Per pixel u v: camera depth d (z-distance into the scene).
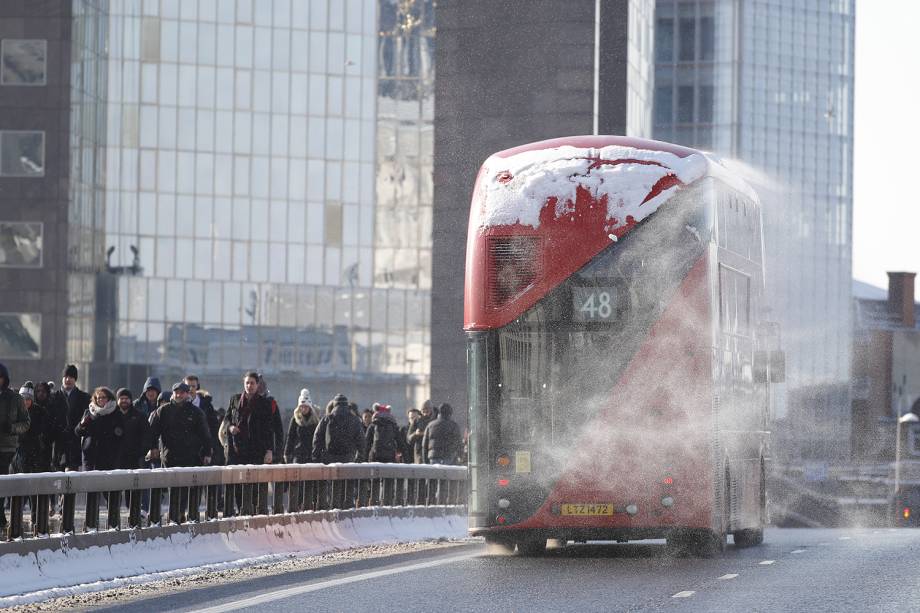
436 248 86.50
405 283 107.25
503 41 84.56
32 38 92.44
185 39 104.31
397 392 106.06
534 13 84.12
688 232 21.84
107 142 102.62
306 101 106.56
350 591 17.47
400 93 108.19
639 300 21.77
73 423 30.47
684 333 21.70
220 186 104.38
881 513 112.00
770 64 154.75
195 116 104.25
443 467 32.62
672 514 21.56
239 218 104.56
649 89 96.00
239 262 104.25
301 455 31.23
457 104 85.69
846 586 18.12
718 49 151.00
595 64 83.62
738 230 24.31
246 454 27.28
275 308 104.12
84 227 95.88
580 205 21.97
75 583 18.09
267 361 103.81
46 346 92.38
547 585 18.20
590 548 25.77
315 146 106.56
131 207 102.44
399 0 108.06
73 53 93.19
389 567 21.16
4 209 92.25
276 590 17.62
